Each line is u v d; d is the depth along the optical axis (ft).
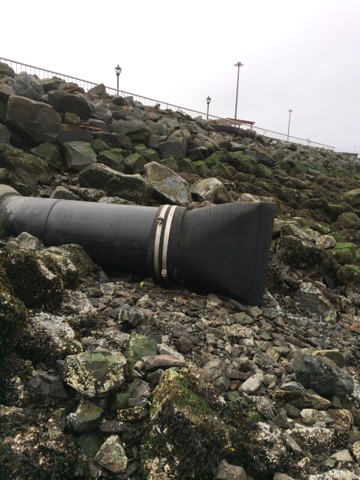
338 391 13.41
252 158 55.16
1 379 10.88
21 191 29.50
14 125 34.12
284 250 27.14
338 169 82.38
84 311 14.65
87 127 39.93
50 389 11.10
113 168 36.22
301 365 13.69
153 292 19.80
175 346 14.74
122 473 9.68
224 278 19.26
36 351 11.93
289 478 10.03
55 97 39.19
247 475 10.18
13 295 12.38
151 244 19.75
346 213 43.24
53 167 34.60
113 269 21.09
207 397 11.13
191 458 9.79
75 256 19.61
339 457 11.20
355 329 22.17
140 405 10.77
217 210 19.83
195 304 18.85
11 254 13.29
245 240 19.19
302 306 23.24
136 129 44.50
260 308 19.84
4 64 46.50
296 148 86.99
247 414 11.46
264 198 40.96
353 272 27.55
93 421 10.36
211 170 47.88
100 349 12.21
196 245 19.33
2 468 9.13
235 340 16.65
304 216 41.19
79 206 22.06
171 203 32.24
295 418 12.57
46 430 10.06
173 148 47.03
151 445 10.01
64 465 9.50
